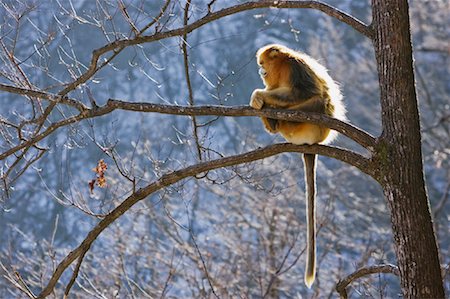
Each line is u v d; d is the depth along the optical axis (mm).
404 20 12227
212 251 29828
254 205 28891
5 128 16312
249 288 24516
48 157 39750
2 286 24719
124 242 27203
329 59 44688
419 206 11875
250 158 12117
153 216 27609
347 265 31094
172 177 12281
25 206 41031
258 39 44750
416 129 12078
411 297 11781
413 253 11797
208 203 32250
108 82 43219
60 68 22891
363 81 44281
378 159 11977
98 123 40906
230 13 13102
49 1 16984
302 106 12930
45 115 13203
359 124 44031
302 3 12805
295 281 28734
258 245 27062
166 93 43594
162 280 25844
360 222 34812
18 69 13727
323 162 41188
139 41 13281
